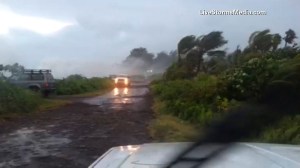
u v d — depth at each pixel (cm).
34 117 1784
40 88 2981
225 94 1298
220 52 3095
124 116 1766
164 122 1320
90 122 1568
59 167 833
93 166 277
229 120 398
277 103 849
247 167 225
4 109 1800
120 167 247
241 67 1315
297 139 712
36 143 1113
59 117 1775
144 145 304
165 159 250
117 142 1099
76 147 1037
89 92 4084
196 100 1484
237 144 284
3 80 2050
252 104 907
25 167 836
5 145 1091
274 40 2133
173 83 2470
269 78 1120
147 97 3192
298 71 963
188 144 288
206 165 232
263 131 682
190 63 3145
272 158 242
